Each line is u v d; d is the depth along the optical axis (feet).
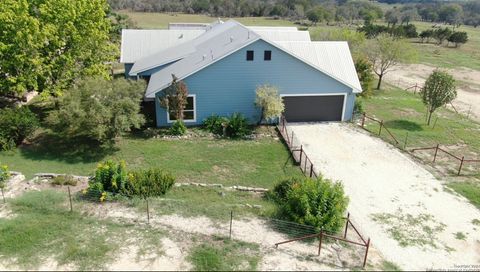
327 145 69.87
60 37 74.43
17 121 63.67
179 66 80.33
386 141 72.33
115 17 195.00
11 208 43.11
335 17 329.72
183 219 42.14
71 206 42.75
